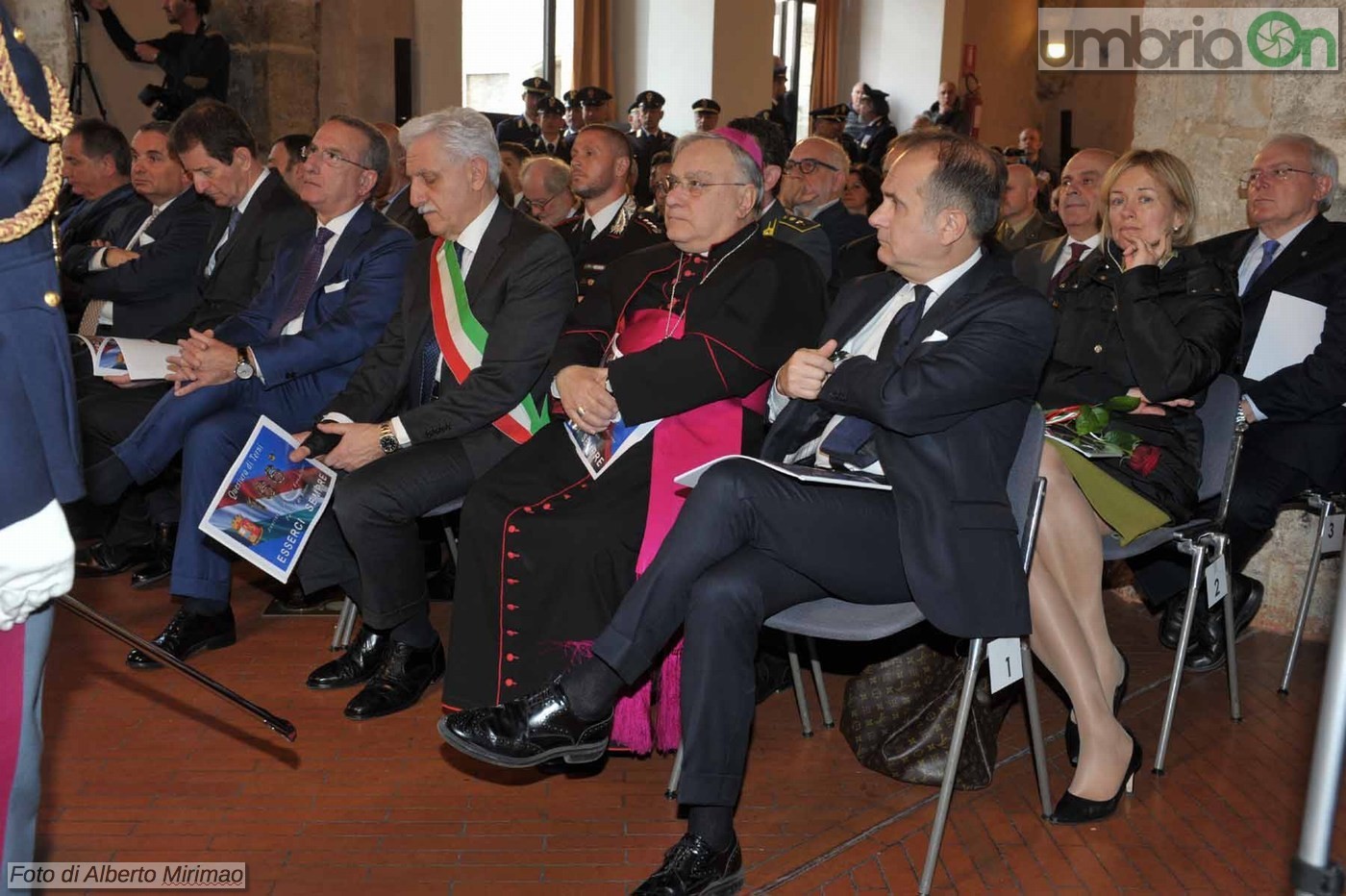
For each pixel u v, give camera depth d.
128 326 4.22
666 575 2.22
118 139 4.77
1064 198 4.00
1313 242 3.51
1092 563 2.64
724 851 2.18
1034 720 2.55
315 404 3.46
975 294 2.39
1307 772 2.81
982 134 14.77
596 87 9.41
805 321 2.82
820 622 2.31
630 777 2.71
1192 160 4.21
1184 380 2.78
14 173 1.45
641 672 2.25
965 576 2.22
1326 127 3.83
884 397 2.26
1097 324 3.12
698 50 11.34
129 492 3.88
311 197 3.50
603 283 3.14
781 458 2.60
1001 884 2.30
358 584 3.17
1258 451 3.37
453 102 9.19
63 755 2.67
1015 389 2.30
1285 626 3.82
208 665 3.21
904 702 2.77
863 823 2.52
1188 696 3.26
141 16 7.38
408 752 2.77
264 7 7.71
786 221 3.89
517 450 2.93
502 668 2.67
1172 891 2.29
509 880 2.26
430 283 3.17
